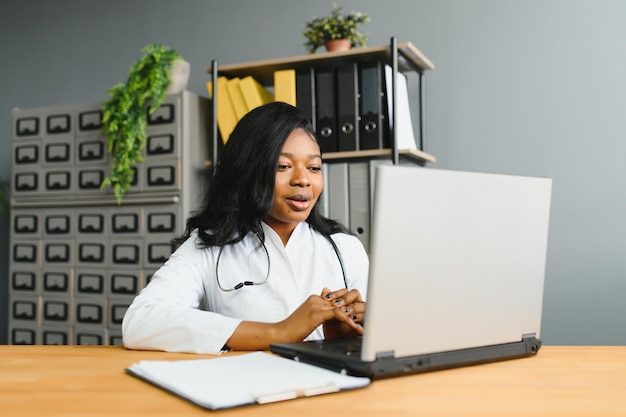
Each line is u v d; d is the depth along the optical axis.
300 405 0.67
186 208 2.73
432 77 2.88
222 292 1.30
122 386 0.76
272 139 1.28
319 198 1.44
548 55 2.72
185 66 2.84
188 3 3.30
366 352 0.77
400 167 0.77
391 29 2.95
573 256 2.67
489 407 0.66
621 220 2.61
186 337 1.04
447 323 0.84
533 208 0.93
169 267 1.29
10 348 1.10
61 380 0.79
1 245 3.62
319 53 2.79
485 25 2.81
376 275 0.76
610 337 2.62
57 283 2.98
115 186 2.78
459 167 2.83
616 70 2.63
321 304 1.03
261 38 3.15
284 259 1.31
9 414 0.64
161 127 2.76
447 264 0.83
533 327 0.96
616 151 2.62
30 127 3.03
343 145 2.54
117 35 3.45
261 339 1.02
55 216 3.00
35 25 3.63
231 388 0.70
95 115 2.89
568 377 0.81
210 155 2.91
